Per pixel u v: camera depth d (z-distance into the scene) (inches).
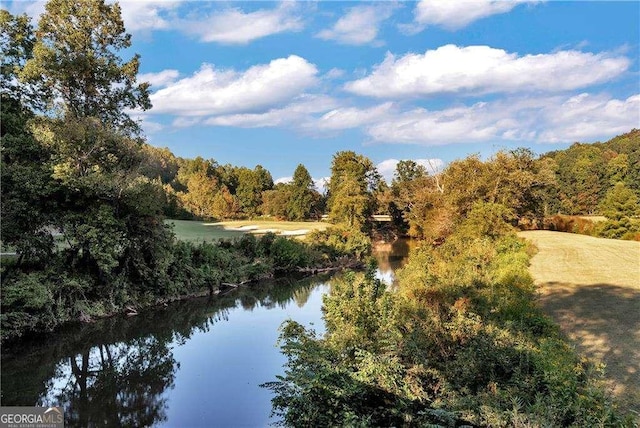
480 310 503.2
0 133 846.5
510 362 370.9
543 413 291.9
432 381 392.2
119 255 874.8
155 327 837.2
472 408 328.2
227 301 1080.2
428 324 434.3
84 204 864.3
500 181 1734.7
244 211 3690.9
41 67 1034.7
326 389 367.2
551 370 327.3
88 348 713.0
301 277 1457.9
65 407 490.3
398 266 1583.4
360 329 458.3
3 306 699.4
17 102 1050.1
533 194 1889.8
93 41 1168.8
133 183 892.0
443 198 1723.7
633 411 312.5
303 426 367.6
